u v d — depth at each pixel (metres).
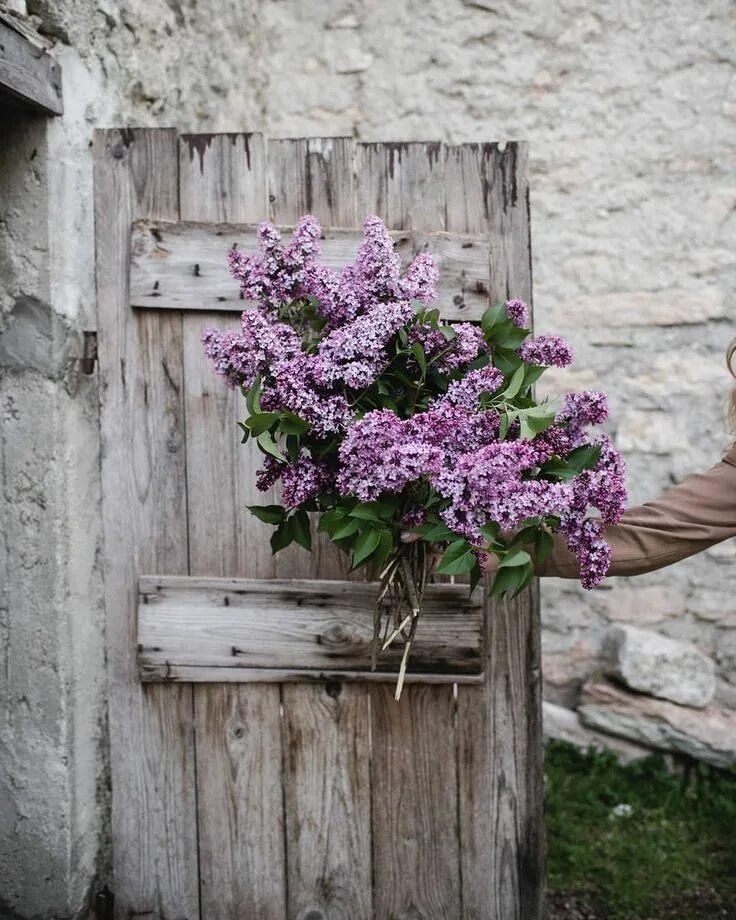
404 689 2.11
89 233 2.12
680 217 3.25
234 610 2.09
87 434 2.11
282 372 1.53
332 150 2.05
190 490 2.10
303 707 2.13
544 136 3.32
